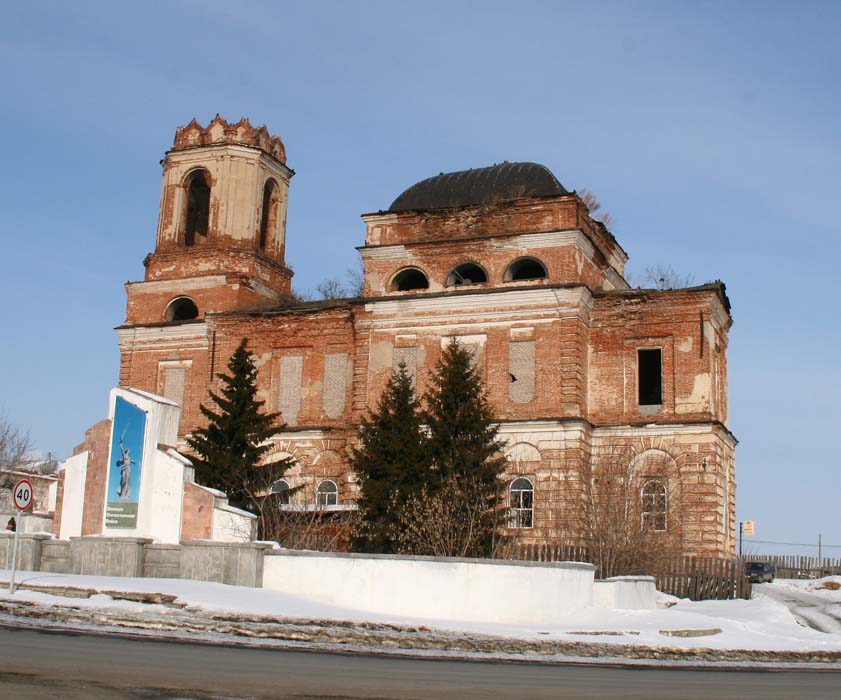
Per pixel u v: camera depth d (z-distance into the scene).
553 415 42.22
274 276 53.81
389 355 45.16
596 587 26.72
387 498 34.28
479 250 44.53
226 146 52.59
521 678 15.59
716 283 43.00
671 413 42.47
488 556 33.72
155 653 15.31
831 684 17.14
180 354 51.22
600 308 44.16
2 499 58.12
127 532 28.70
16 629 17.27
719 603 33.41
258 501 35.47
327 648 18.33
